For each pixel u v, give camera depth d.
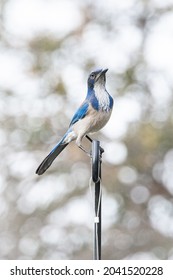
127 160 17.91
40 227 18.12
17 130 17.97
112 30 18.69
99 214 7.55
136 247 18.03
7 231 18.27
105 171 17.95
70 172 18.05
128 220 18.19
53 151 9.87
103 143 17.72
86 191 18.02
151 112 17.80
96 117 9.61
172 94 17.89
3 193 18.23
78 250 17.73
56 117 17.81
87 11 18.92
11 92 18.06
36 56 18.44
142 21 18.89
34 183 18.02
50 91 17.97
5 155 18.09
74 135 9.82
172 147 17.70
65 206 18.06
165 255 17.91
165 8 18.67
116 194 17.92
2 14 18.70
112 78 17.92
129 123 17.66
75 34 18.72
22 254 18.08
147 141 17.36
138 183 18.34
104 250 17.92
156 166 18.22
